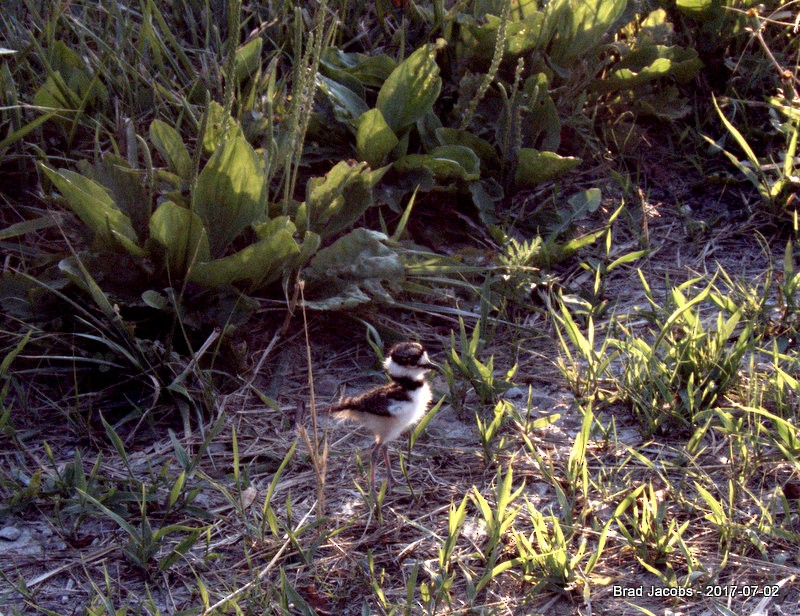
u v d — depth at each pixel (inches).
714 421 39.6
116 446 37.4
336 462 39.1
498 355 43.9
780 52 56.6
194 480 38.1
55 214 44.2
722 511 35.4
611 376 41.7
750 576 34.4
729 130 53.7
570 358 42.2
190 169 44.6
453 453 39.4
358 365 43.5
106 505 36.7
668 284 46.2
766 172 52.2
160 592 34.4
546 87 50.4
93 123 48.6
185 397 40.9
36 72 50.6
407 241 46.8
